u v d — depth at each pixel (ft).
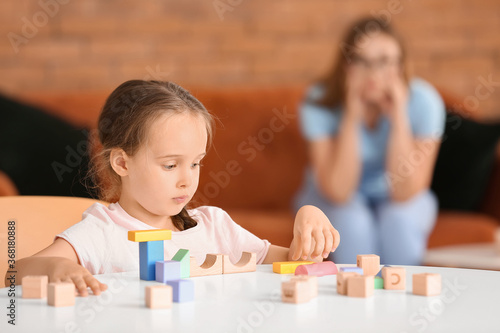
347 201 12.46
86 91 15.81
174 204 4.80
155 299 3.11
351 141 12.60
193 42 16.02
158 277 3.86
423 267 4.41
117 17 15.94
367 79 12.94
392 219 12.26
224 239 5.30
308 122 12.94
